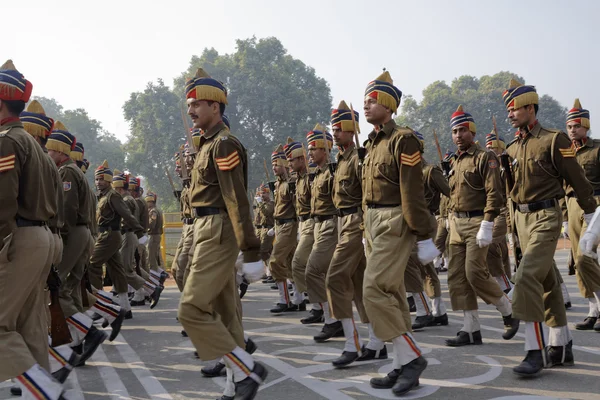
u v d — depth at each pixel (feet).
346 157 17.56
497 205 17.75
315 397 13.25
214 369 15.81
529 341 14.40
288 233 27.73
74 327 17.08
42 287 12.28
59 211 14.03
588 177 21.20
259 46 213.66
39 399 10.82
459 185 18.79
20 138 11.54
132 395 14.23
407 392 13.21
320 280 19.86
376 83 14.03
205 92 12.75
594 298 19.89
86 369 17.19
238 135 197.36
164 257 56.44
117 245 26.20
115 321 19.52
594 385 13.46
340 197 17.34
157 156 196.95
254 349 14.83
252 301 32.22
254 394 12.01
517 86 15.43
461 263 18.52
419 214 13.08
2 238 11.05
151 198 42.80
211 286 12.10
